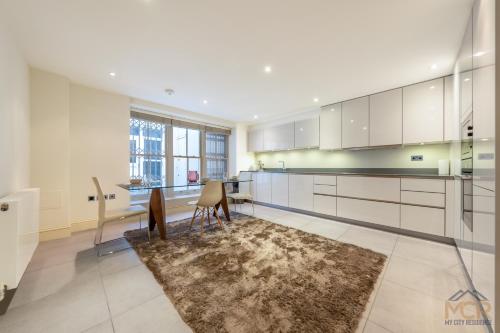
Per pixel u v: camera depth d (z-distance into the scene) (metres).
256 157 5.90
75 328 1.21
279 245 2.42
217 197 2.90
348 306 1.38
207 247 2.37
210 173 5.26
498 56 1.06
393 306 1.38
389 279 1.71
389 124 3.12
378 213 3.01
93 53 2.19
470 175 1.64
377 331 1.18
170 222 3.45
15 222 1.42
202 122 4.96
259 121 5.38
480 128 1.36
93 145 3.12
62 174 2.72
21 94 2.15
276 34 1.87
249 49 2.11
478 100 1.40
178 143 4.66
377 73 2.61
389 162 3.44
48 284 1.66
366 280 1.68
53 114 2.65
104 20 1.69
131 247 2.41
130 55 2.23
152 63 2.40
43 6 1.53
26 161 2.34
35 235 2.06
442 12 1.57
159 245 2.44
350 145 3.58
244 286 1.61
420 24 1.71
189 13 1.61
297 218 3.68
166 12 1.60
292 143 4.65
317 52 2.16
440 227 2.48
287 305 1.39
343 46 2.04
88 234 2.85
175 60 2.33
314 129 4.23
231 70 2.57
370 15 1.62
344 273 1.79
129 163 3.48
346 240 2.59
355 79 2.79
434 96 2.72
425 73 2.59
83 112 3.03
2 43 1.64
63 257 2.15
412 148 3.21
